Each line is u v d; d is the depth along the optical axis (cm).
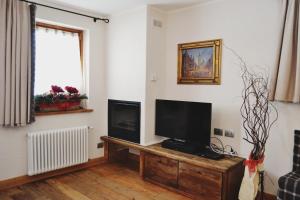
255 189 242
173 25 353
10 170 298
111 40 379
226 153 296
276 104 263
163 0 310
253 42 279
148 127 343
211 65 315
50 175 334
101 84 389
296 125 251
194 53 331
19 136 303
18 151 303
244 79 286
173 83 357
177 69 351
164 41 359
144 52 333
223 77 304
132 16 347
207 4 316
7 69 277
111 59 380
